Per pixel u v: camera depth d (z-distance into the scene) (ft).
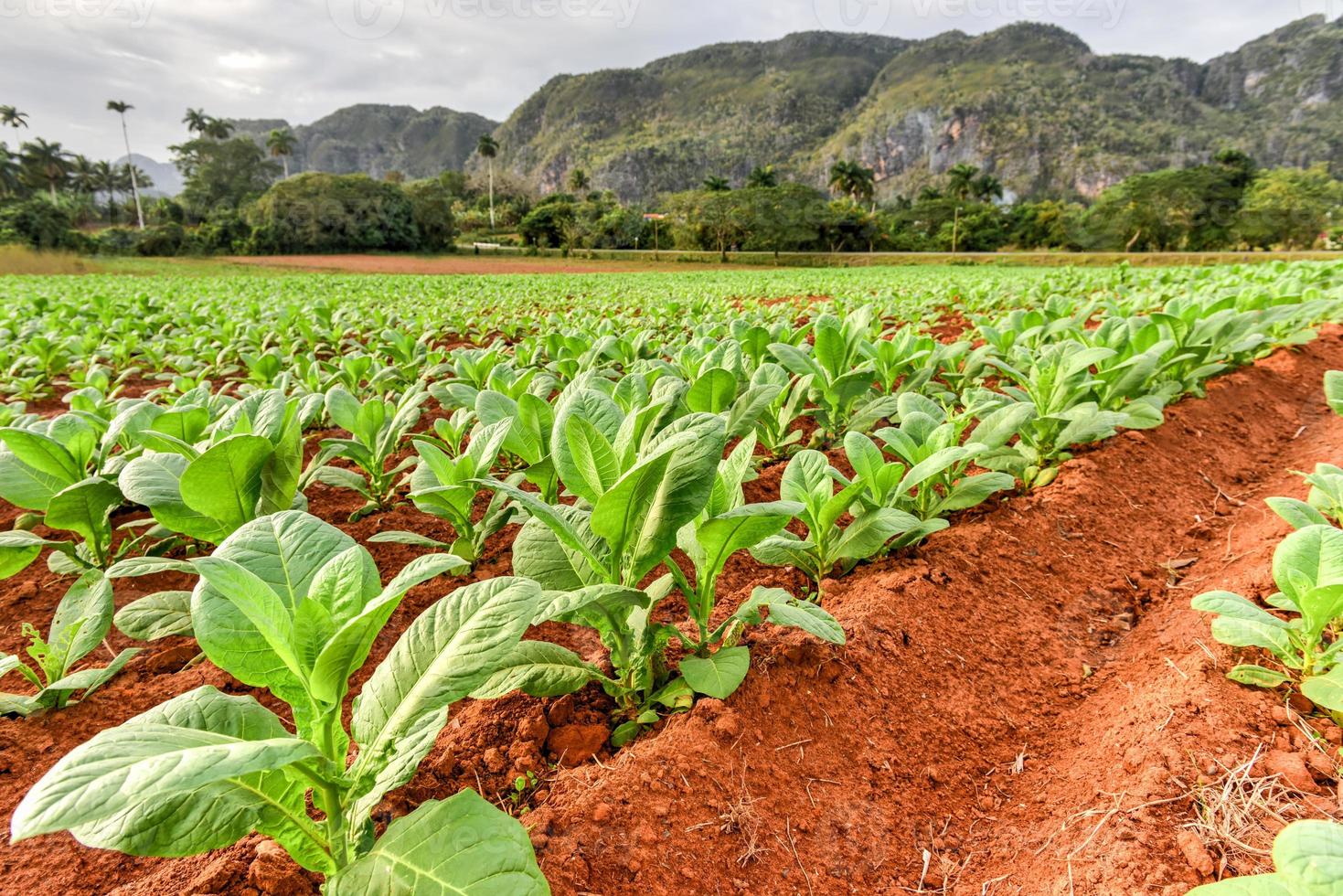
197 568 3.33
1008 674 8.04
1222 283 36.37
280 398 9.30
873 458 8.56
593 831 5.20
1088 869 5.11
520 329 35.53
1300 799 5.31
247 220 230.68
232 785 3.77
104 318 32.96
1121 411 13.01
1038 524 10.77
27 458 8.66
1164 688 6.89
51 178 317.63
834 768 6.39
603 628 6.25
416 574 3.70
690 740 5.96
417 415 12.40
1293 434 17.13
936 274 100.78
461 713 6.95
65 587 10.07
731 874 5.31
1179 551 11.09
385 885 3.62
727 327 23.39
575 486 6.07
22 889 5.30
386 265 181.37
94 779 2.77
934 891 5.56
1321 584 5.82
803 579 9.65
